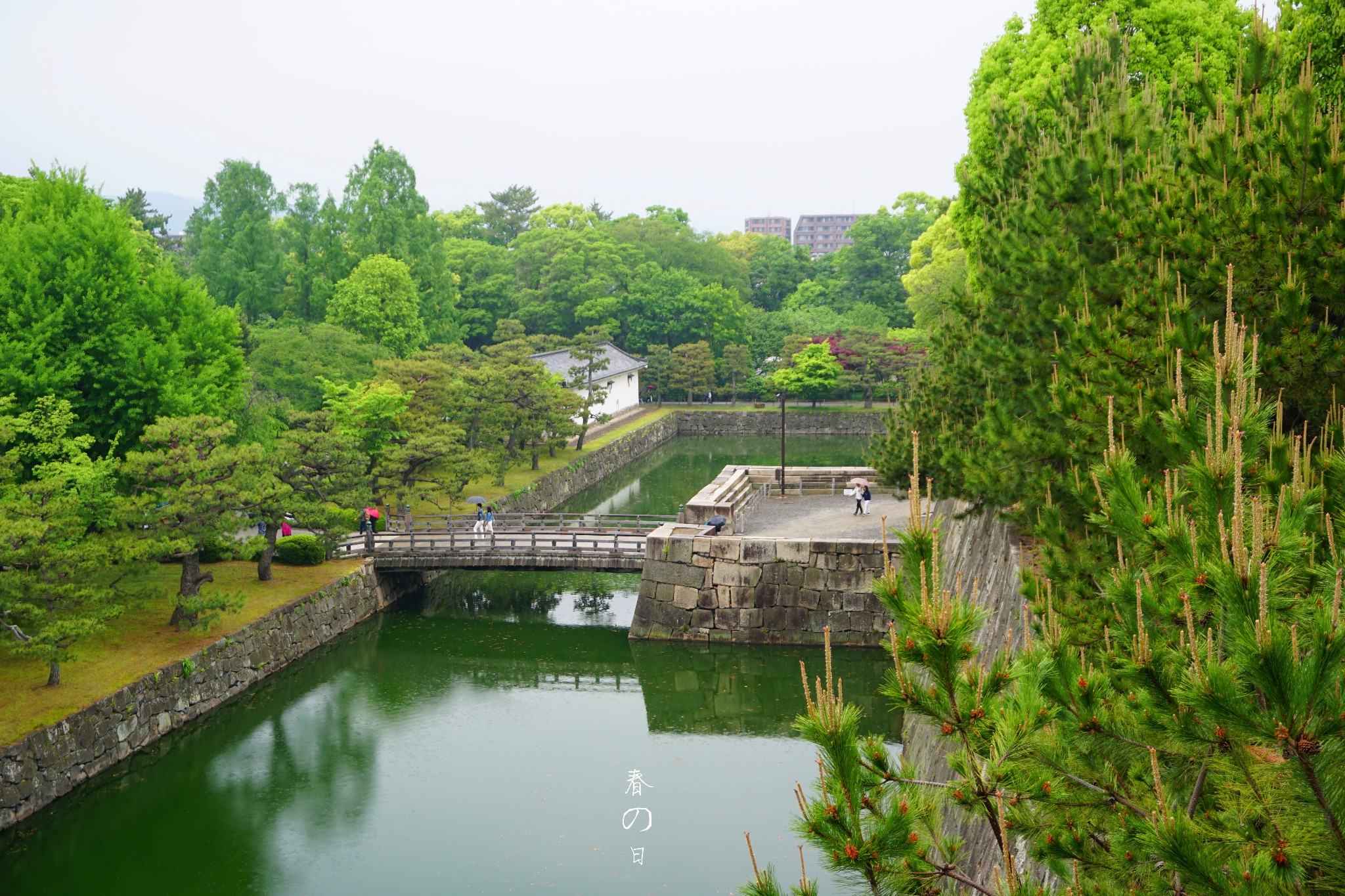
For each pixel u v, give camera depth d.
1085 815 5.70
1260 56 10.03
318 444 31.25
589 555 32.22
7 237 26.62
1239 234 8.04
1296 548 4.55
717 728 24.00
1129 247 10.14
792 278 110.56
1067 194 12.61
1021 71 24.50
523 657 29.23
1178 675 4.84
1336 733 3.68
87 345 26.14
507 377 49.31
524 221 119.25
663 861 17.36
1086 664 6.68
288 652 27.73
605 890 16.41
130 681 21.94
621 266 87.94
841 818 4.78
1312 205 8.12
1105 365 8.41
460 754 22.45
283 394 44.78
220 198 65.50
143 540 23.03
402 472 39.88
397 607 34.06
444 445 37.94
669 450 70.75
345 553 33.53
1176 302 7.80
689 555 30.06
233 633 25.44
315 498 31.44
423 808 19.66
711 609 29.91
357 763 21.89
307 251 68.56
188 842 18.44
